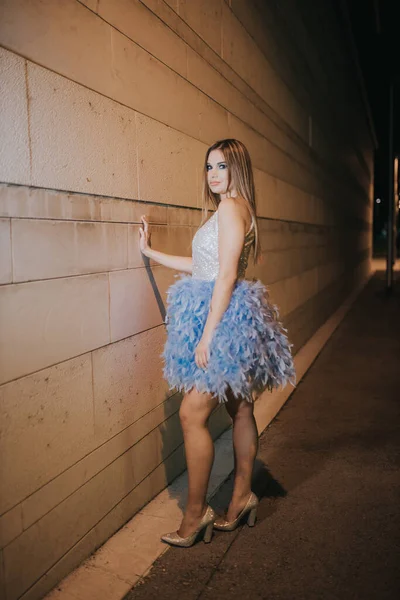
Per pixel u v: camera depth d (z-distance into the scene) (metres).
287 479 3.29
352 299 12.65
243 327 2.38
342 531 2.67
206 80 3.63
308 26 7.31
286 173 6.11
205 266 2.54
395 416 4.43
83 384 2.30
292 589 2.22
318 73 8.26
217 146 2.56
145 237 2.78
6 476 1.86
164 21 2.98
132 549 2.48
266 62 5.20
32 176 1.93
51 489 2.11
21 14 1.86
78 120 2.20
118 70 2.50
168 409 3.17
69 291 2.18
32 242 1.95
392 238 14.50
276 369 2.57
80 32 2.21
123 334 2.63
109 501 2.55
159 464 3.07
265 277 5.22
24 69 1.88
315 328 8.22
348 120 12.87
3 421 1.83
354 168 14.59
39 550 2.05
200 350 2.38
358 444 3.85
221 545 2.55
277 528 2.70
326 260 9.37
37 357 1.99
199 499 2.50
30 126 1.92
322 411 4.62
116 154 2.51
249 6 4.62
